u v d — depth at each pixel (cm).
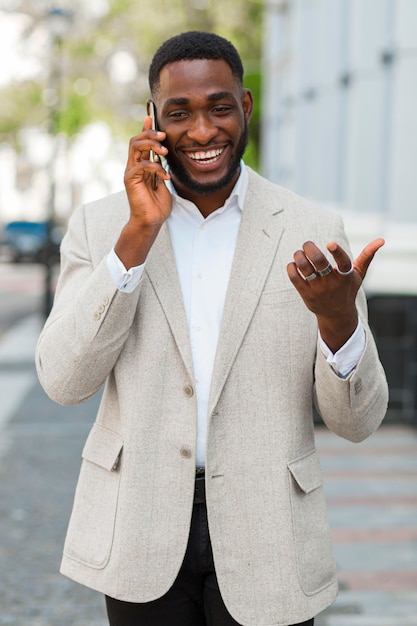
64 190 1919
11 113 3900
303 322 234
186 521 231
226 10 3356
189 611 243
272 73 2178
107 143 1884
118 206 250
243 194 244
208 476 229
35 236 3541
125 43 3650
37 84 3684
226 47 230
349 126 1141
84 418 875
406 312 819
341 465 694
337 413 230
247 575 231
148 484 232
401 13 851
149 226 221
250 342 232
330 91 1376
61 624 435
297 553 231
